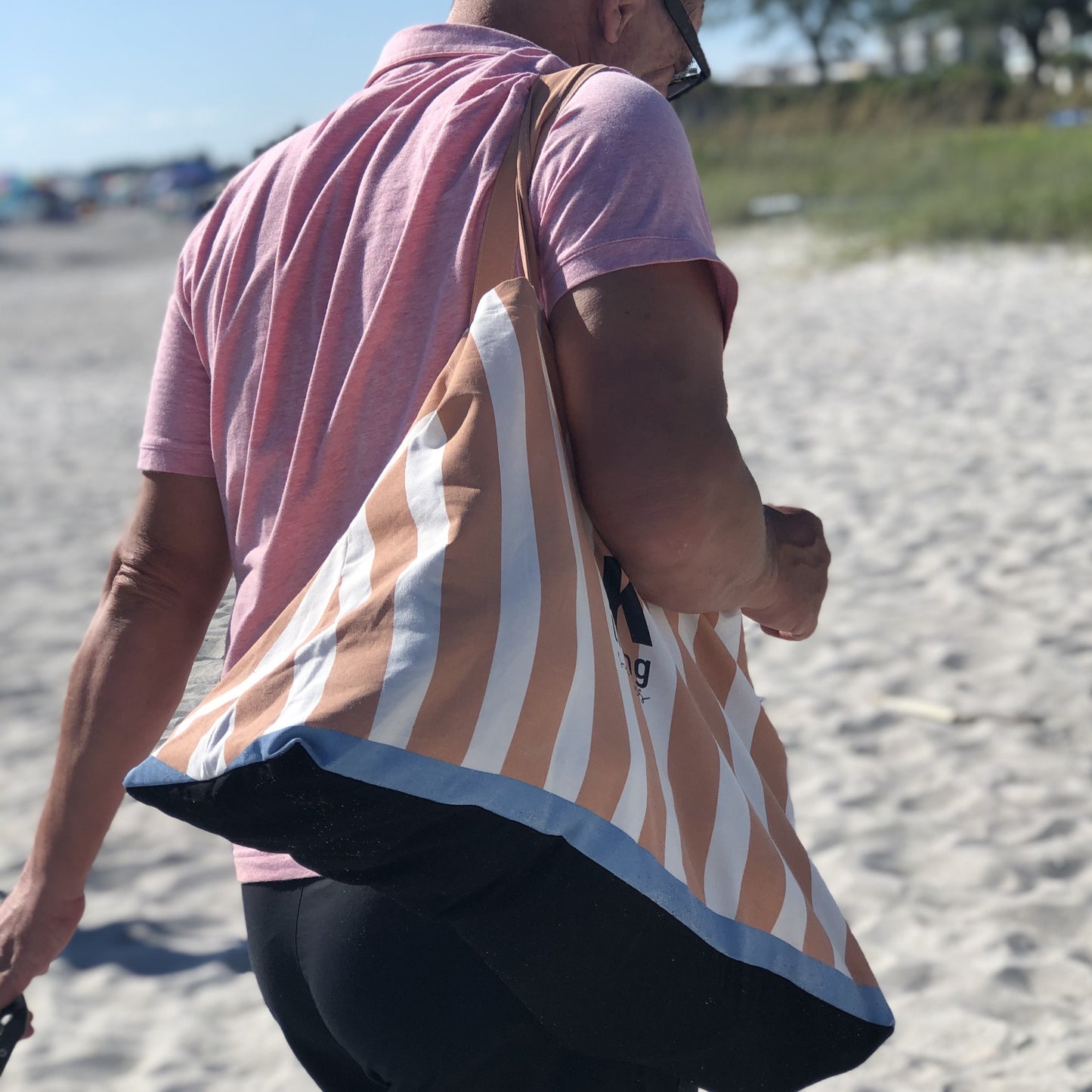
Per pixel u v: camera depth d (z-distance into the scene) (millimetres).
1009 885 2529
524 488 881
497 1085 992
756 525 951
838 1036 1068
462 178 1002
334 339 1041
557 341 938
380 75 1154
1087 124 20203
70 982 2531
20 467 7145
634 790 894
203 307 1148
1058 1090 1948
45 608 4762
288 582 1042
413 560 851
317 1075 1165
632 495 904
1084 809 2779
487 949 892
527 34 1153
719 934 979
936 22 45031
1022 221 12359
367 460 1016
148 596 1186
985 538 4480
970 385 6875
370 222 1041
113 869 2965
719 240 16281
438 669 814
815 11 44594
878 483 5289
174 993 2475
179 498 1182
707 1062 1006
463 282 981
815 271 12430
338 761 790
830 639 3803
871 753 3123
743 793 1040
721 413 924
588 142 950
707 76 1269
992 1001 2186
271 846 852
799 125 21922
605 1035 939
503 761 828
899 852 2686
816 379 7512
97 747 1188
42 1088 2205
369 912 999
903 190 16984
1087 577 4031
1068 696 3289
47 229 44781
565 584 865
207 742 845
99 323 14586
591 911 874
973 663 3549
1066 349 7477
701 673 1093
